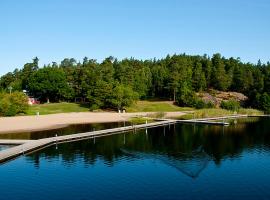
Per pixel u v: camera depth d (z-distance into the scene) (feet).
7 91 487.61
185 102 458.50
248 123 323.98
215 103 473.26
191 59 637.71
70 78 485.15
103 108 420.77
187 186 123.34
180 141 212.43
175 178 132.26
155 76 532.73
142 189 120.06
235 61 634.84
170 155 170.91
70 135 218.79
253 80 561.43
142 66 595.88
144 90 499.51
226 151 181.98
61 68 547.90
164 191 118.01
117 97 405.39
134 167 148.05
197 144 202.49
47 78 468.75
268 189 120.88
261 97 474.08
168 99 515.09
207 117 372.99
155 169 144.56
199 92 528.63
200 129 272.92
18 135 223.92
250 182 128.36
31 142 191.01
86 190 119.14
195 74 530.68
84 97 479.82
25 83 521.65
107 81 456.04
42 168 145.48
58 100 495.41
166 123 310.45
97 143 201.46
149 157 166.20
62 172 140.05
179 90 479.41
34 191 118.32
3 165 149.59
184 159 163.02
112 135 233.76
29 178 132.05
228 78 554.87
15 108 334.03
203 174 137.90
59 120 312.71
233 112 421.18
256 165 152.66
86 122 307.58
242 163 156.25
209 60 605.31
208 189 120.26
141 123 305.73
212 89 563.07
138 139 218.18
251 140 218.18
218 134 244.42
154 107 444.55
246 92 555.69
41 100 495.00
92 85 438.81
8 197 112.68
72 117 339.36
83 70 479.82
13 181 128.67
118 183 126.41
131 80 484.74
